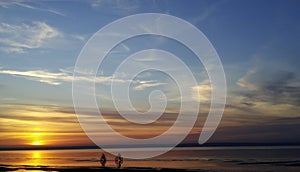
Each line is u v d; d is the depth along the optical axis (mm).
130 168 65875
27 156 132500
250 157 103812
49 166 72625
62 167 69375
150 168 65875
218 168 67312
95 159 98875
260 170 63469
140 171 60688
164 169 63906
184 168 66875
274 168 67250
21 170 65188
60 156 126375
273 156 108000
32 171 63156
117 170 62344
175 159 96938
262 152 143250
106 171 61438
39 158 111250
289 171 62219
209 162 83188
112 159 99375
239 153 135000
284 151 151125
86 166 71625
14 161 94000
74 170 63500
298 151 149750
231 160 90562
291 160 87938
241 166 71750
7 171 64312
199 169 64438
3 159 106312
